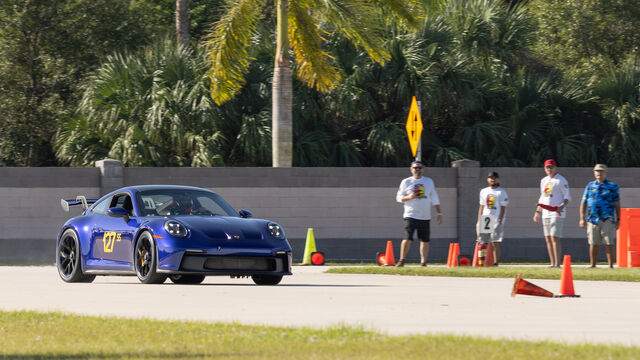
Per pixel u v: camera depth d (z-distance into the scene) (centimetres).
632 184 6288
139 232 3466
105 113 6894
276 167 6184
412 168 4841
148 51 7312
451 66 7256
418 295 3072
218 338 1850
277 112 6250
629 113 7181
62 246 3844
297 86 7162
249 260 3384
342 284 3625
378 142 7044
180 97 6888
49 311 2472
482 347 1694
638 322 2269
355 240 6206
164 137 6938
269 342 1788
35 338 1900
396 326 2161
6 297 2986
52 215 6088
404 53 7150
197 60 7138
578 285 3644
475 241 6303
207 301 2806
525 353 1614
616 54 9844
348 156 7081
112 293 3116
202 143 6800
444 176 6328
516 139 7319
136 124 6894
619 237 5012
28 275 4303
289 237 6172
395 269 4338
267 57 7319
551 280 3934
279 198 6159
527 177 6300
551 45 9906
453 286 3519
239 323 2125
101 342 1819
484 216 5062
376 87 7238
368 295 3066
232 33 6097
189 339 1841
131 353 1661
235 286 3472
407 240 4825
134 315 2400
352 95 7050
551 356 1580
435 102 7050
